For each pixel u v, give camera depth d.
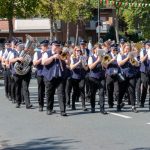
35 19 76.00
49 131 15.80
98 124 17.00
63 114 19.08
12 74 21.58
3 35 74.06
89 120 17.92
